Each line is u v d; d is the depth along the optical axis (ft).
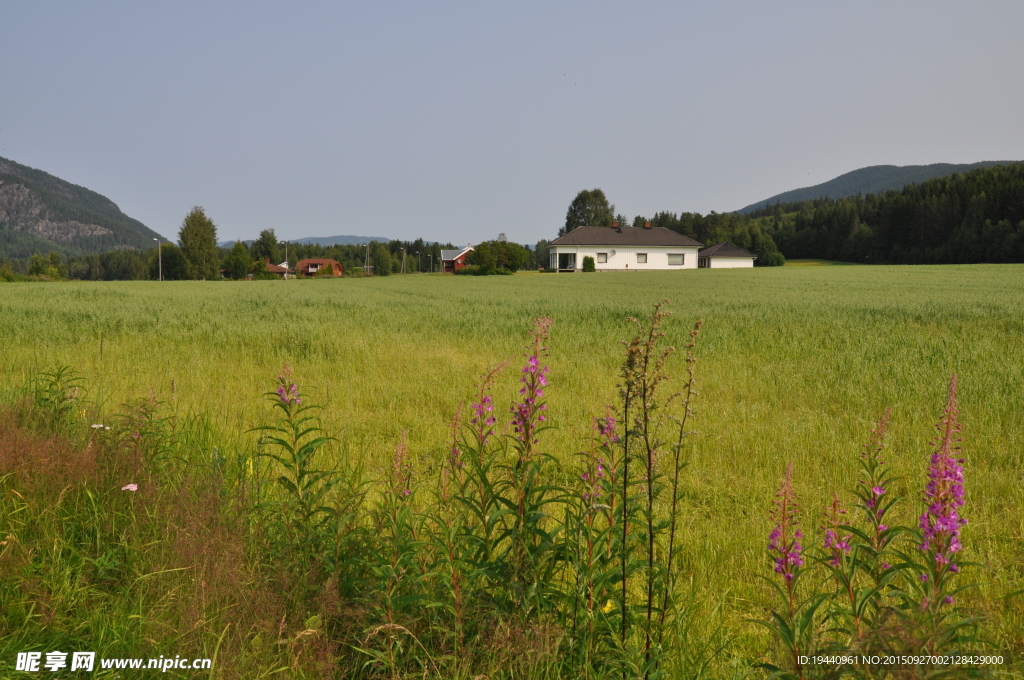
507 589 9.32
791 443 22.57
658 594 10.06
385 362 40.22
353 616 9.30
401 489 11.18
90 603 10.46
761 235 385.09
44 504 12.45
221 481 12.90
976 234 293.84
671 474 18.48
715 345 46.93
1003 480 18.69
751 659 10.47
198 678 8.64
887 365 37.88
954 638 7.37
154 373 34.68
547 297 119.65
